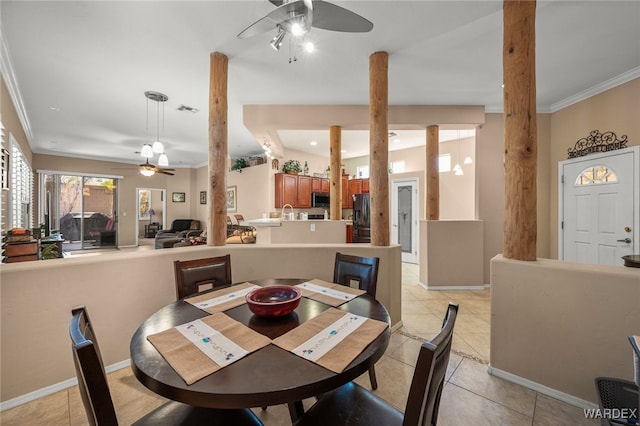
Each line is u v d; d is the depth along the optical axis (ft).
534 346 5.76
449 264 13.10
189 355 3.08
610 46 8.09
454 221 13.08
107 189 25.79
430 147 13.15
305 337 3.50
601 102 10.51
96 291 6.17
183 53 8.31
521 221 6.05
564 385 5.42
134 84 10.38
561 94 11.35
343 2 6.27
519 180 6.03
